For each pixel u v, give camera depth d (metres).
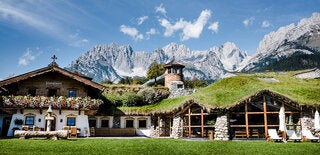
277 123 36.66
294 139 25.08
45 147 19.34
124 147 20.16
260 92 28.08
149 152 18.38
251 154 17.89
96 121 39.50
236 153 18.28
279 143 22.89
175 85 53.97
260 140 26.91
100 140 24.83
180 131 32.56
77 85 37.22
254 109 37.19
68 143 21.97
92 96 41.22
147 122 40.62
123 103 43.31
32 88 35.97
